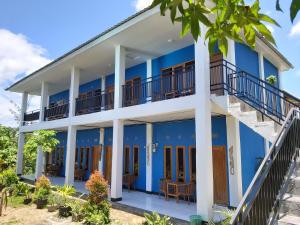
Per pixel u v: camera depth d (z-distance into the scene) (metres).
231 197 8.40
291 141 4.82
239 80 8.75
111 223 7.28
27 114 18.20
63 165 18.09
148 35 9.34
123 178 12.01
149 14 7.91
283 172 4.29
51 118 15.64
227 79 7.62
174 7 1.70
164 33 9.20
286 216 3.71
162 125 11.13
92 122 11.12
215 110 7.79
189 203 9.19
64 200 9.21
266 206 3.66
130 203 9.24
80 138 16.92
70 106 12.77
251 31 1.96
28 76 15.84
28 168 19.53
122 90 10.14
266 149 10.07
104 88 14.88
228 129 8.73
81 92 17.09
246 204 3.50
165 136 10.95
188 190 9.27
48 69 13.80
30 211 9.08
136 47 10.45
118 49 10.25
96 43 10.19
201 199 6.72
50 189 10.62
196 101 7.24
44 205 9.61
